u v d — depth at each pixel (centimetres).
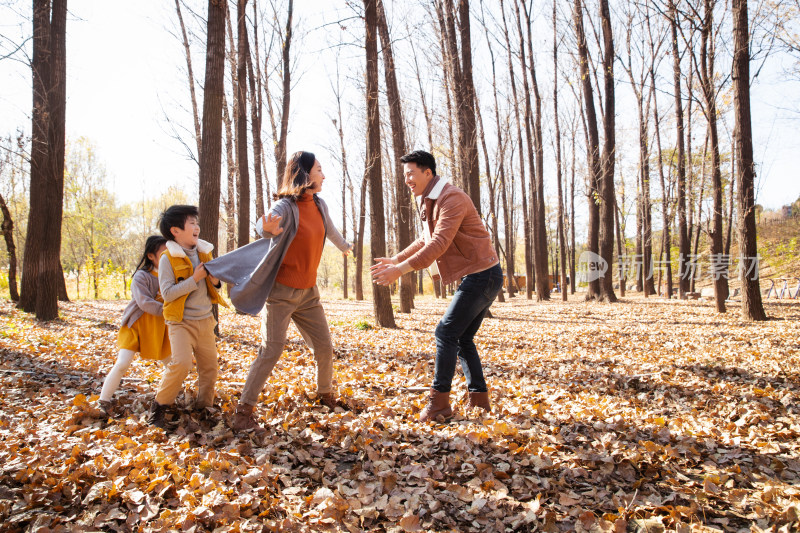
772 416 411
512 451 314
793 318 1141
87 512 226
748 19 1084
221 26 773
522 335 966
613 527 235
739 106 1116
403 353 700
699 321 1170
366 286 4294
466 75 1382
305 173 346
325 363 384
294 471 280
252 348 724
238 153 1458
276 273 331
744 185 1136
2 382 440
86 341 732
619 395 492
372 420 357
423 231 393
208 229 776
